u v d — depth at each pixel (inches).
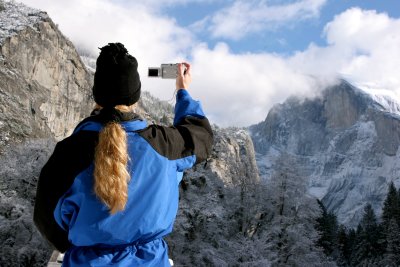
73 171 93.4
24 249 1657.2
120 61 100.0
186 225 1717.5
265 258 1678.2
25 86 4010.8
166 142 100.2
